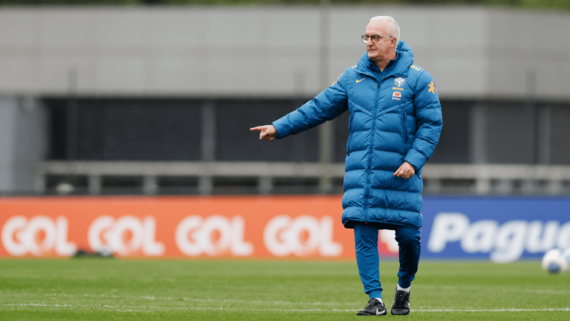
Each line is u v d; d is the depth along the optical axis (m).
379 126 17.81
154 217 54.44
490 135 124.06
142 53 127.62
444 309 20.41
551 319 17.73
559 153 125.69
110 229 54.47
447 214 55.00
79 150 125.44
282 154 124.06
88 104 127.44
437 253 54.75
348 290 27.52
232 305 20.67
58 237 54.38
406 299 18.53
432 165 123.44
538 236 55.53
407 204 17.81
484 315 18.56
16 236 54.31
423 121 17.84
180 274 35.88
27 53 127.69
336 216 54.34
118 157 125.81
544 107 125.81
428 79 17.84
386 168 17.77
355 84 18.23
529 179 123.62
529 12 125.31
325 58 119.44
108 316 16.84
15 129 118.38
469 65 124.06
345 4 165.50
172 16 127.94
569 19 126.19
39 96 126.69
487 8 124.50
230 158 125.81
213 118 126.81
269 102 127.31
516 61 124.94
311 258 53.91
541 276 37.75
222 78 127.06
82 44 127.88
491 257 54.97
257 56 127.06
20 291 24.36
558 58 125.81
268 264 46.66
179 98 127.25
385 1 168.12
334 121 120.88
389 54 17.92
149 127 126.62
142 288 27.00
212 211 54.47
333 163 120.88
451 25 124.56
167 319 16.52
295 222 54.28
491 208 55.31
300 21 127.06
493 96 123.88
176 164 125.56
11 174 117.31
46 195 56.06
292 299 23.34
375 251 18.02
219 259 53.38
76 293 24.00
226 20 127.62
